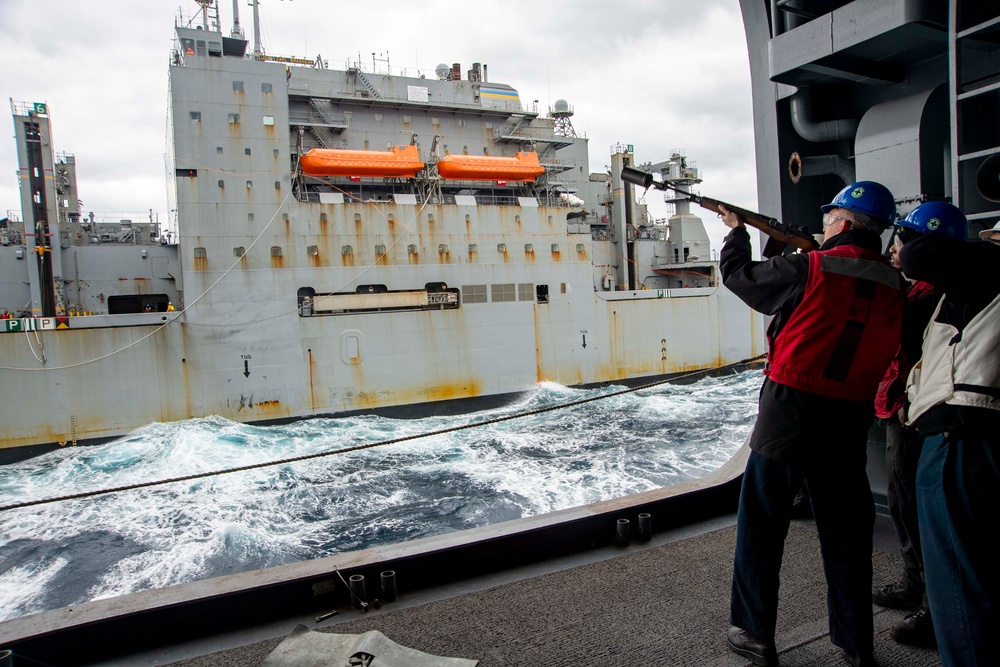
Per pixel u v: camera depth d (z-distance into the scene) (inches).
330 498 510.6
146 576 387.2
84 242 795.4
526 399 855.7
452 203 848.3
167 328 688.4
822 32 153.1
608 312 935.7
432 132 936.9
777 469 91.7
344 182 824.9
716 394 906.7
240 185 727.1
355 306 768.9
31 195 693.9
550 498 487.5
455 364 821.9
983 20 135.7
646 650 103.2
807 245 98.8
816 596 118.9
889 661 97.9
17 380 631.2
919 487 78.1
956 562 72.6
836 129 182.1
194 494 523.2
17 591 374.3
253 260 727.7
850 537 93.1
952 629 73.4
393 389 788.0
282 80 750.5
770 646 96.1
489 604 121.5
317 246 754.2
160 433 671.8
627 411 799.1
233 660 106.4
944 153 157.2
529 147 1001.5
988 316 72.3
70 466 603.2
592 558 141.0
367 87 885.8
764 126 197.0
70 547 432.1
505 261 853.2
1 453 626.2
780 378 89.7
